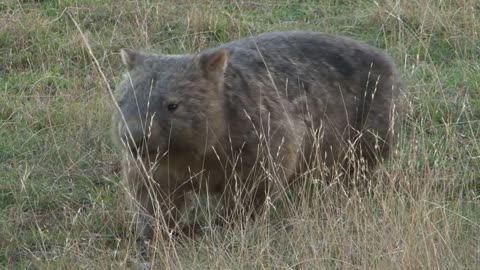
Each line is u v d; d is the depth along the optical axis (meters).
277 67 25.69
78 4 35.28
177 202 24.73
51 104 30.22
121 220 25.00
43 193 26.39
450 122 29.28
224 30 34.22
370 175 27.08
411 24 34.44
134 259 23.31
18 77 31.86
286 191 25.05
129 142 22.55
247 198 24.31
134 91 23.05
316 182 23.67
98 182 27.31
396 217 22.45
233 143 23.91
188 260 22.66
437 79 29.94
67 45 33.03
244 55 25.34
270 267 21.81
